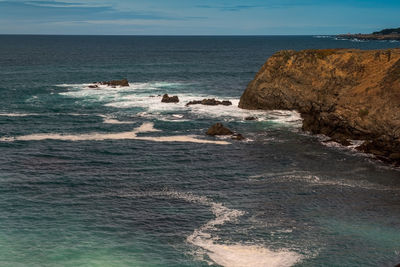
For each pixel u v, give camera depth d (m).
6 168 47.56
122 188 42.47
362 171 47.47
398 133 50.72
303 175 46.31
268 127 66.56
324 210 37.56
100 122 69.06
